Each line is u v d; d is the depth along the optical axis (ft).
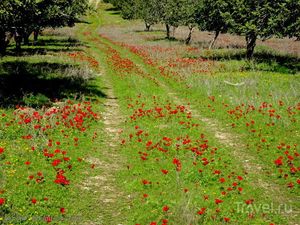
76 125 47.70
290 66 99.91
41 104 58.29
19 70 83.66
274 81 79.97
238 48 144.87
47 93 67.05
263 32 100.37
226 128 51.65
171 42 173.78
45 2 81.20
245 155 41.81
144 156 40.04
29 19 75.66
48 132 44.70
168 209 28.40
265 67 98.12
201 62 105.50
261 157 40.81
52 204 29.09
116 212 29.37
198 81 78.43
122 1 343.05
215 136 48.32
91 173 36.35
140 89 75.87
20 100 59.16
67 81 78.48
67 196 30.96
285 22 99.45
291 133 47.73
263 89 71.67
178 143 43.45
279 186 34.30
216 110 59.77
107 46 162.50
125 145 44.34
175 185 33.12
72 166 36.86
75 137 44.78
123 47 157.69
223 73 90.79
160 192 31.73
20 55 113.60
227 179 34.58
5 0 59.31
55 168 35.06
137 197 31.42
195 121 54.03
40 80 76.13
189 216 26.68
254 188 33.37
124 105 64.54
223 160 39.11
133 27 275.18
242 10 104.94
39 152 38.22
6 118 47.19
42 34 201.36
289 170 36.81
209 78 82.53
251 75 86.69
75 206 29.73
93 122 52.75
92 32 243.60
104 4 429.38
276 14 99.91
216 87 74.33
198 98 68.49
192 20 126.82
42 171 33.99
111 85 82.84
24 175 32.58
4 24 69.36
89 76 87.61
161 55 123.44
